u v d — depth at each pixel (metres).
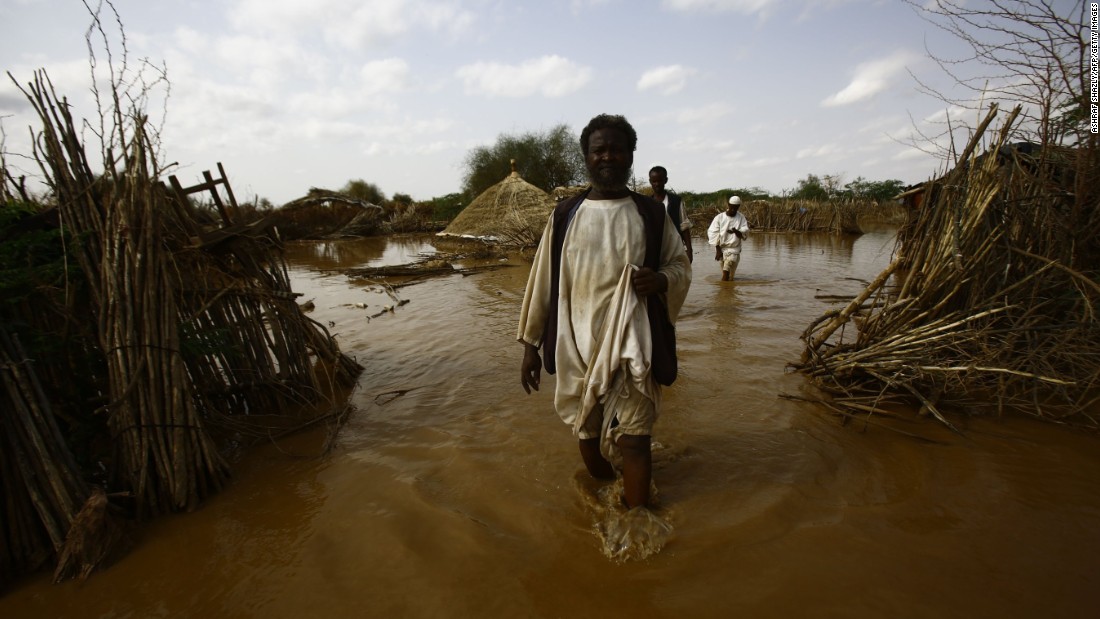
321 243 24.16
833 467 2.94
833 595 2.02
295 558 2.39
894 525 2.42
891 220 27.00
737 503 2.63
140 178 2.85
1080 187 3.74
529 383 2.86
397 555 2.35
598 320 2.51
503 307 7.68
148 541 2.56
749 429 3.42
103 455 3.01
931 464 2.92
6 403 2.38
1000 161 4.05
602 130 2.43
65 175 2.86
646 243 2.48
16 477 2.38
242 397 3.97
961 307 3.87
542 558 2.30
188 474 2.81
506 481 2.89
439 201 35.56
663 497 2.71
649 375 2.47
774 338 5.55
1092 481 2.70
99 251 2.88
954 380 3.58
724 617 1.95
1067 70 3.60
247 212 4.52
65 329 2.83
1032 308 3.61
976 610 1.93
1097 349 3.46
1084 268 3.82
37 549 2.39
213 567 2.36
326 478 3.06
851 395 3.79
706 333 5.79
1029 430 3.27
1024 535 2.32
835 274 10.45
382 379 4.72
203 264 3.71
